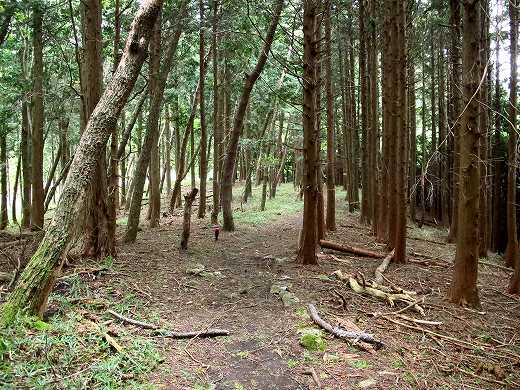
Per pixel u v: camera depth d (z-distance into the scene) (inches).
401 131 332.8
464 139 235.6
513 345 194.1
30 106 498.6
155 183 488.1
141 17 167.0
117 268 268.1
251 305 223.5
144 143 377.1
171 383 139.8
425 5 486.0
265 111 768.3
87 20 267.1
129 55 168.6
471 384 156.0
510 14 376.8
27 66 518.6
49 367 132.1
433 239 522.6
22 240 368.5
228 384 143.6
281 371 154.3
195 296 233.5
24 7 357.4
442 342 190.9
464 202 239.6
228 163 462.3
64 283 219.6
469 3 226.4
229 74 620.4
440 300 249.3
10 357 132.7
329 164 480.7
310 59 293.1
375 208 468.8
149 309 204.7
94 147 164.2
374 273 302.8
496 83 482.9
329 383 147.6
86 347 150.3
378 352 174.1
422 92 692.1
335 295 242.4
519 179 572.7
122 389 130.3
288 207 671.8
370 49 546.6
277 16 402.6
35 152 443.8
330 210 481.4
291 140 954.1
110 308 197.5
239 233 454.6
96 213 282.5
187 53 551.2
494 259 448.8
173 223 523.5
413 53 488.4
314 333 184.5
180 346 169.3
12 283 209.6
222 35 513.7
